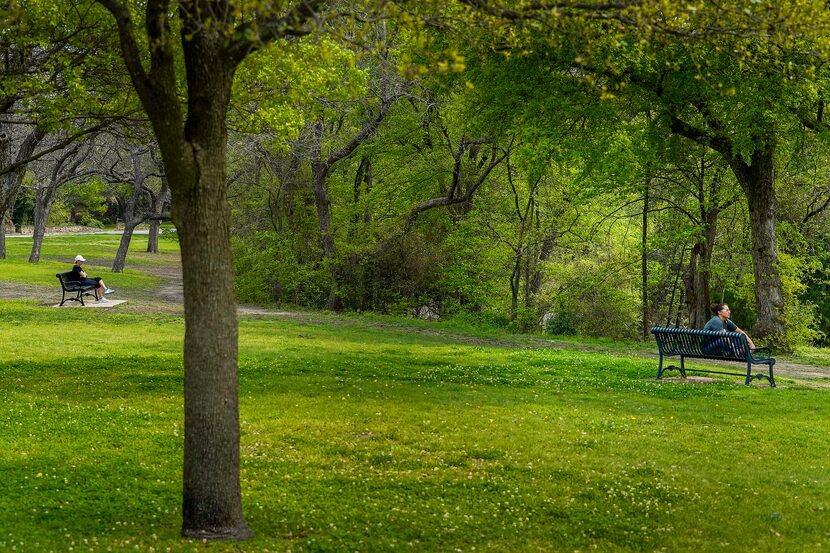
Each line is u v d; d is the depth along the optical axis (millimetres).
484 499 8953
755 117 22938
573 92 23766
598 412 13641
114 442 10789
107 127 18250
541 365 19578
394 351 21859
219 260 7242
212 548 6926
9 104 15859
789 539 7828
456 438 11578
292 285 40125
